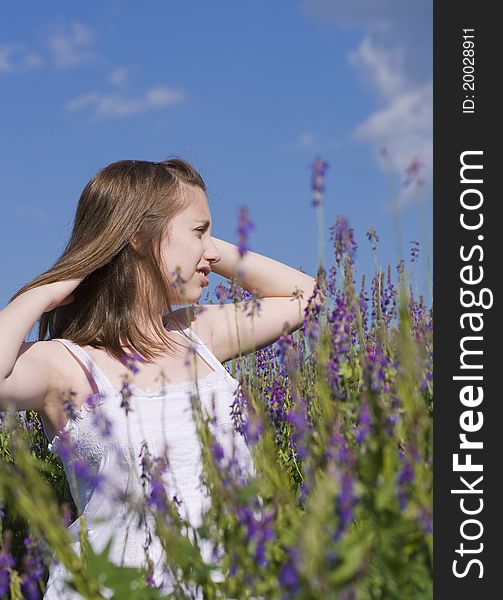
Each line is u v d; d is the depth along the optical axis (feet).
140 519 7.90
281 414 11.84
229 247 13.60
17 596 7.41
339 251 9.39
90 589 6.25
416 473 6.17
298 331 13.21
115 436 10.54
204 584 6.92
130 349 11.74
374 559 5.89
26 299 11.25
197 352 11.90
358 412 7.79
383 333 8.82
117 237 11.69
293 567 5.20
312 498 6.81
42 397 11.10
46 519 6.21
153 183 12.00
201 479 8.25
